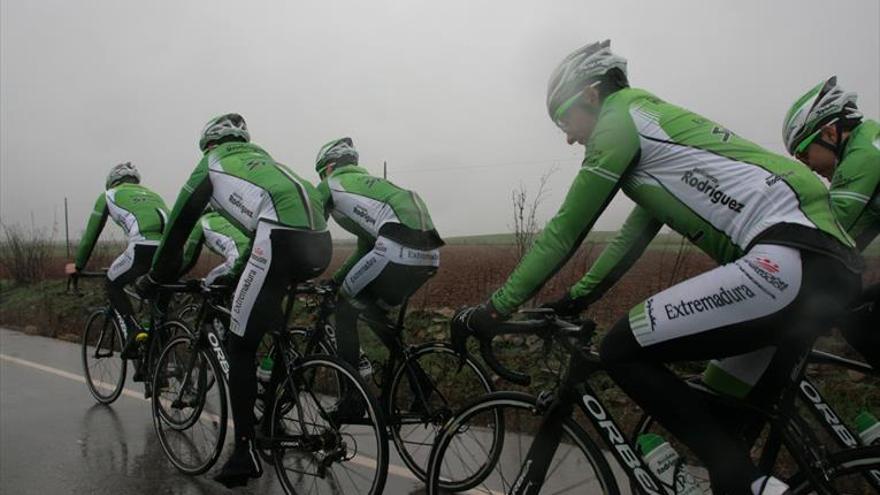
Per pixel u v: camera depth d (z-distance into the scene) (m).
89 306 8.94
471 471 2.92
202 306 3.54
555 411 2.17
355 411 2.90
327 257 3.24
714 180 1.91
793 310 1.76
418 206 3.66
